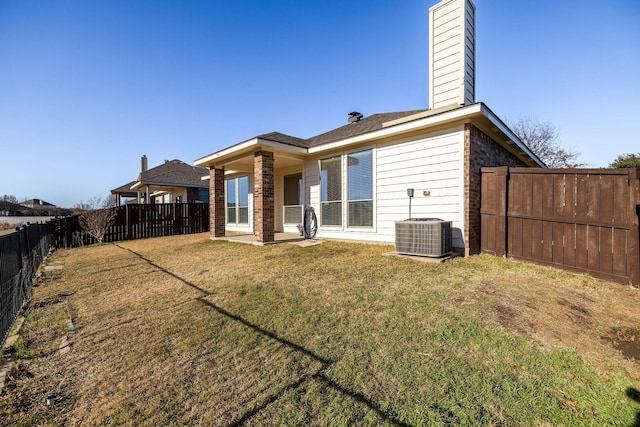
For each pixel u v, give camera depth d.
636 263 4.18
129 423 1.87
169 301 4.13
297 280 4.81
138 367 2.51
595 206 4.69
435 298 3.72
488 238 6.18
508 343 2.61
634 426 1.70
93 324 3.47
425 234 5.80
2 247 3.47
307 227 9.66
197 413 1.93
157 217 13.84
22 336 3.22
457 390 2.04
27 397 2.17
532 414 1.80
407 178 7.09
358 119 12.98
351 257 6.32
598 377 2.14
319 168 9.30
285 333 3.00
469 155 6.02
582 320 3.06
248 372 2.37
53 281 5.58
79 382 2.35
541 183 5.35
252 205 12.56
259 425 1.80
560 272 4.86
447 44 6.89
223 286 4.69
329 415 1.85
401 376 2.22
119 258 7.86
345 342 2.76
